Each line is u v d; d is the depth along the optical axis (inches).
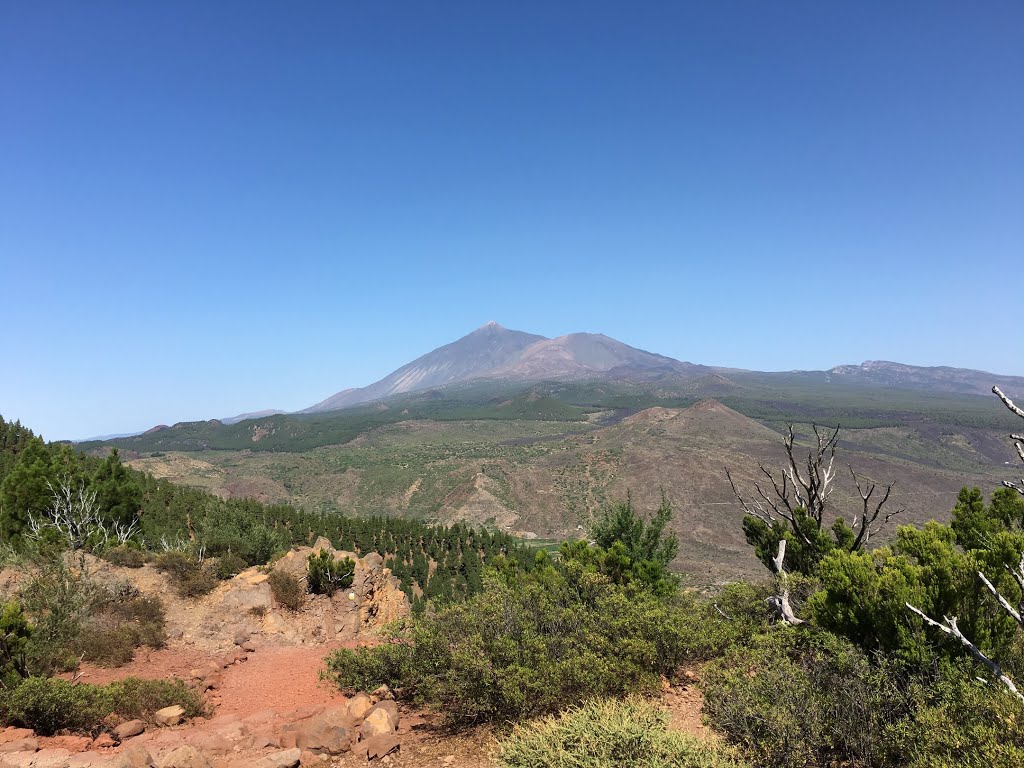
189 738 344.8
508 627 379.9
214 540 838.5
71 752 307.7
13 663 399.9
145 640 561.9
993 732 221.0
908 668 295.4
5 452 1524.4
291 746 335.9
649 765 215.3
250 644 620.7
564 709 336.2
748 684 296.7
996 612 306.2
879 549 413.1
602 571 628.7
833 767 267.4
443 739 338.0
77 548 742.5
